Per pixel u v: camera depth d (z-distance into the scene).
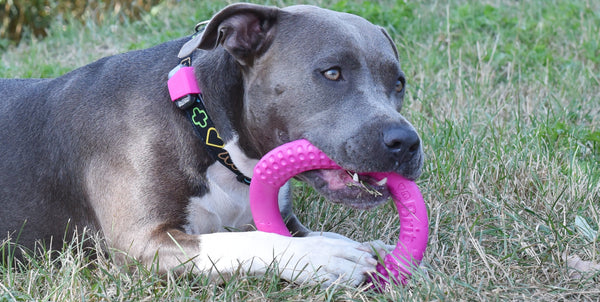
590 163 5.43
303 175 3.90
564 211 4.55
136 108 4.08
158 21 9.01
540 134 5.71
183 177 3.99
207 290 3.66
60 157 4.25
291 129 3.79
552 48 7.73
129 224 3.95
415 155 3.66
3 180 4.38
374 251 3.80
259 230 3.96
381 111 3.62
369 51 3.81
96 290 3.73
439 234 4.47
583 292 3.69
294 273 3.64
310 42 3.76
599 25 7.99
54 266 4.13
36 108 4.43
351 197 3.75
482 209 4.80
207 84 4.02
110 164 4.05
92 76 4.38
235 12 3.81
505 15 8.47
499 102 6.49
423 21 8.18
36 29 10.52
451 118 6.08
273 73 3.81
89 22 9.17
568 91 6.75
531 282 3.84
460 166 5.19
